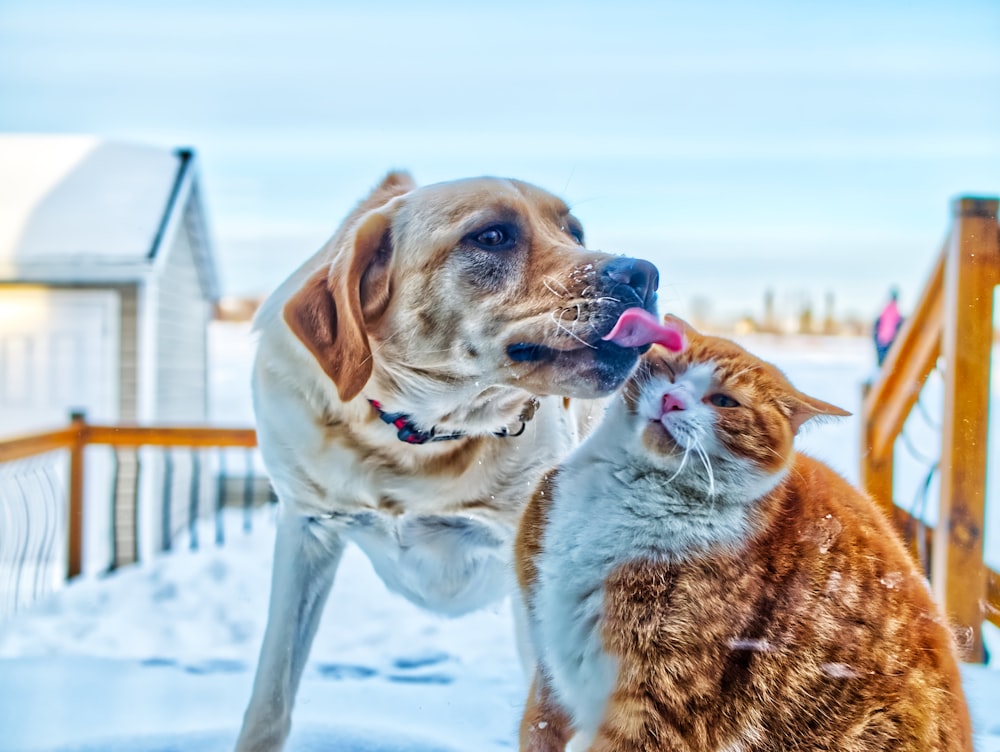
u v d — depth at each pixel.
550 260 0.86
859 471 1.27
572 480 0.87
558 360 0.85
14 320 3.43
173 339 3.87
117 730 0.97
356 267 0.88
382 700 1.04
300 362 0.92
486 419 0.91
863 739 0.75
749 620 0.78
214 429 2.40
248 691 1.09
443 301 0.88
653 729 0.77
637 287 0.84
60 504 2.69
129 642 1.52
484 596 1.01
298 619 0.94
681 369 0.86
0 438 2.01
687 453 0.81
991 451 2.75
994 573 1.12
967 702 0.80
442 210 0.88
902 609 0.79
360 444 0.92
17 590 2.02
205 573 2.11
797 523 0.82
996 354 3.37
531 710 0.85
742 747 0.76
